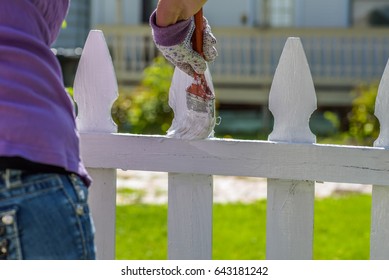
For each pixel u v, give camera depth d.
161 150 3.63
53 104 2.53
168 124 14.99
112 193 3.75
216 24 21.91
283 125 3.60
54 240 2.45
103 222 3.77
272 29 19.20
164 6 3.09
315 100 3.57
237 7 21.80
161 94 15.14
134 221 8.83
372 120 14.88
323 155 3.48
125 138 3.67
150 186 11.19
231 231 8.42
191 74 3.42
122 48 19.22
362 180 3.46
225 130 17.86
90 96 3.77
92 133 3.71
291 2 21.75
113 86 3.75
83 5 21.89
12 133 2.41
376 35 18.86
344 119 17.91
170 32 3.17
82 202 2.54
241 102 19.38
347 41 19.80
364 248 7.66
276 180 3.58
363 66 19.75
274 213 3.59
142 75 18.97
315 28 19.08
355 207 9.77
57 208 2.45
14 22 2.55
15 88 2.45
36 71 2.52
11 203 2.40
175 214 3.68
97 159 3.71
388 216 3.47
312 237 3.56
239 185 11.38
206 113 3.51
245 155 3.55
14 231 2.41
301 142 3.58
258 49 19.20
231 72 20.33
